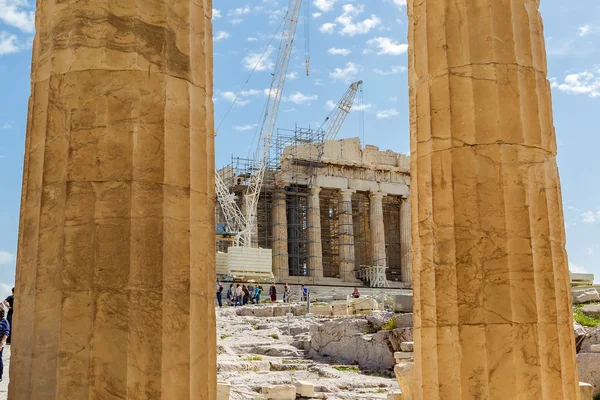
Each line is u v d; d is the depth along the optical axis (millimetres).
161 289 7027
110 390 6719
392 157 88125
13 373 7105
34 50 7789
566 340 9055
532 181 9156
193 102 7766
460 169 9031
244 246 77562
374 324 25828
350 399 17547
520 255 8891
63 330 6805
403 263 86312
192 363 7250
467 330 8695
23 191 7473
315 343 27469
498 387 8523
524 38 9500
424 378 9016
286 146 85250
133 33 7336
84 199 7031
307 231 82938
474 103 9102
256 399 16906
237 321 35344
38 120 7426
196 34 7996
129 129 7168
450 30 9312
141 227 7070
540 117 9391
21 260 7324
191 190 7543
